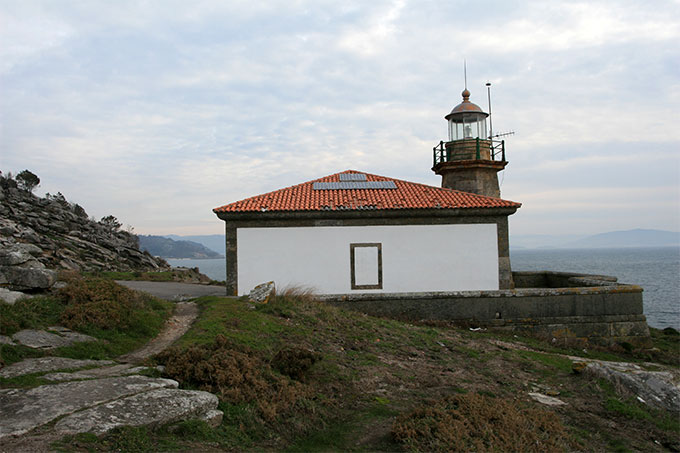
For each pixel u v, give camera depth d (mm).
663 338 19250
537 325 16688
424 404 8398
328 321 13633
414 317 16828
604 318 16781
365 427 7461
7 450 4539
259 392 7680
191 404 6387
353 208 18312
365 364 10461
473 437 6941
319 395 8430
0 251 11203
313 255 18391
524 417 7863
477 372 10898
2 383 6320
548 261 160125
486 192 23422
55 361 7445
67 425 5207
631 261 152250
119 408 5836
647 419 8805
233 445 6145
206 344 9148
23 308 9398
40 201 36312
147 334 10242
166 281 26766
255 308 13680
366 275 18438
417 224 18641
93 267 27328
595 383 10469
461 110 24281
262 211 18078
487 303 16812
